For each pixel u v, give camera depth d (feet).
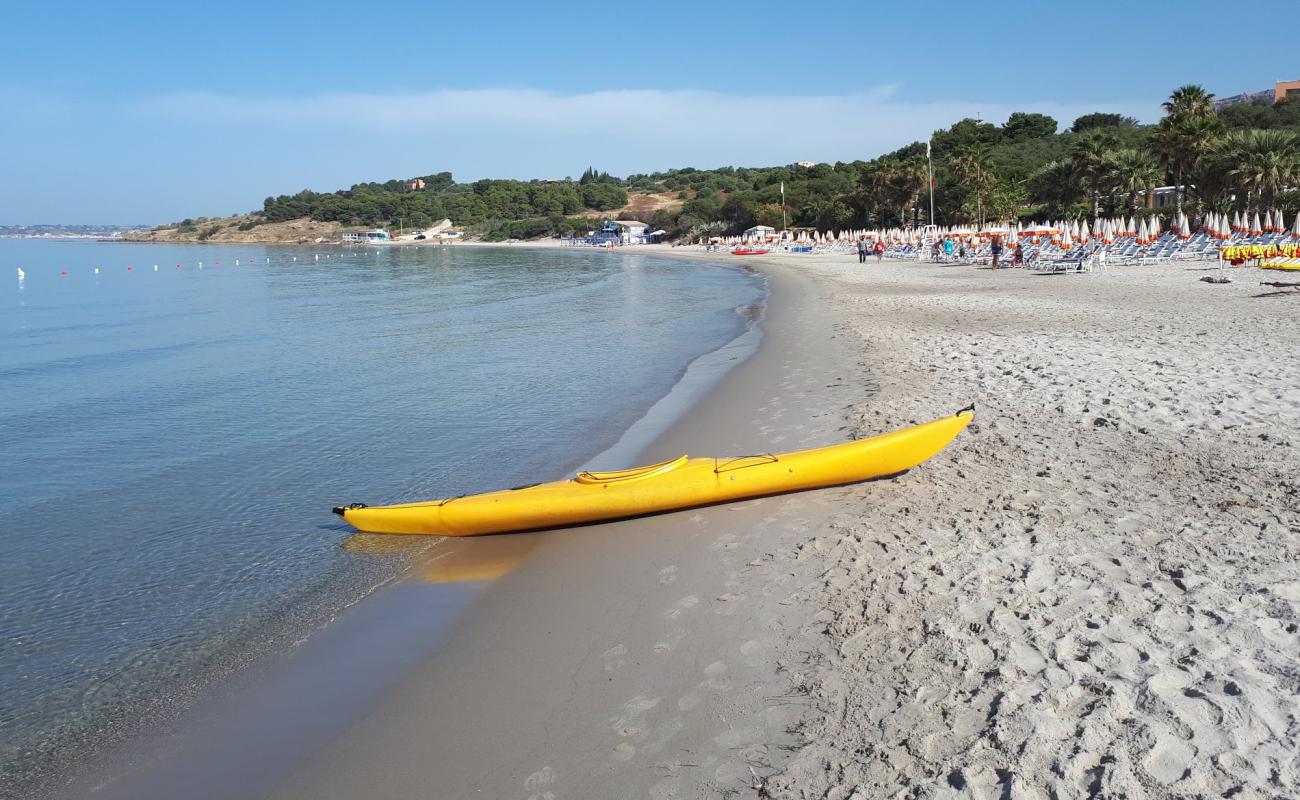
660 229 422.82
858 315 68.44
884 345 50.70
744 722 14.03
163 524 27.58
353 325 87.04
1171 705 12.84
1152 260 104.88
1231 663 13.85
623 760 13.43
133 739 15.75
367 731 15.30
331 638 19.20
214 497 30.22
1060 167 198.49
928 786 11.80
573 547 23.24
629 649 17.11
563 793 12.78
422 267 236.63
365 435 38.50
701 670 15.90
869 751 12.79
